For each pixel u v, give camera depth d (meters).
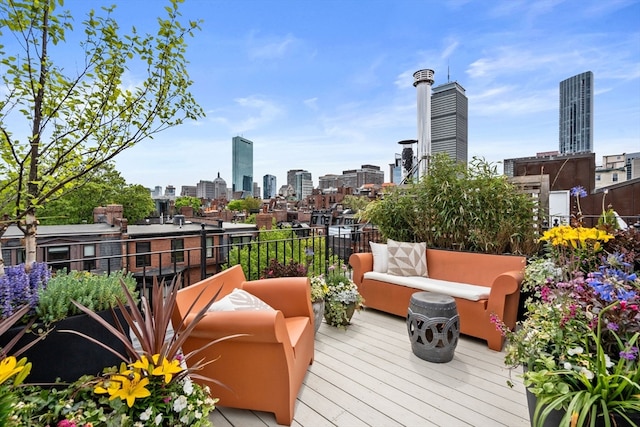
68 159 2.16
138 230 16.19
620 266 2.04
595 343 1.47
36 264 1.99
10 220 1.95
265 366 1.81
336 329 3.20
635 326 1.34
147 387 1.46
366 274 3.75
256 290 2.52
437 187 4.00
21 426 1.24
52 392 1.48
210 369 1.88
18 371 1.14
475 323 2.85
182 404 1.44
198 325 1.79
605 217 3.08
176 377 1.54
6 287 1.71
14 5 1.78
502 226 3.57
